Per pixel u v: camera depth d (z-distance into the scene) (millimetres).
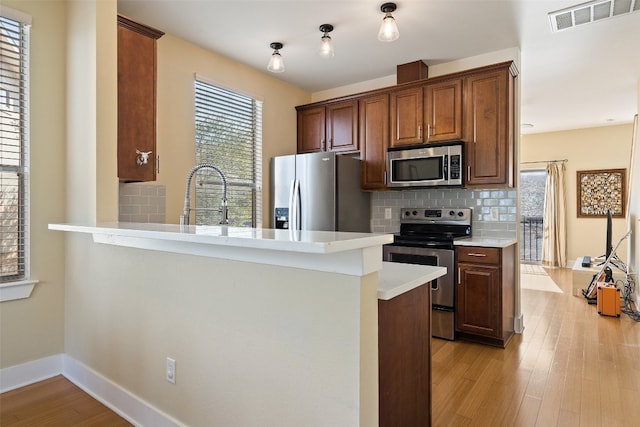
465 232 3658
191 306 1679
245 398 1492
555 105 5301
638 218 4375
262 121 3959
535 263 7539
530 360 2789
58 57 2438
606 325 3635
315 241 1078
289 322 1357
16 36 2270
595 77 4188
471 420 2000
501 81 3197
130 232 1591
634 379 2471
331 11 2744
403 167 3639
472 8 2709
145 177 2531
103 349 2152
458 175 3311
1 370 2215
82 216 2314
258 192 3920
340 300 1233
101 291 2162
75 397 2170
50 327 2406
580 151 6922
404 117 3680
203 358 1638
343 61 3684
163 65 3078
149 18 2850
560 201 7043
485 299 3064
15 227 2283
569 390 2326
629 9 2730
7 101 2234
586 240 6898
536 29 3035
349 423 1216
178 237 1388
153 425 1840
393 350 1447
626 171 6535
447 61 3705
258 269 1443
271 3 2646
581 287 4863
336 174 3594
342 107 4082
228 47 3365
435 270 1688
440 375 2543
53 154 2416
